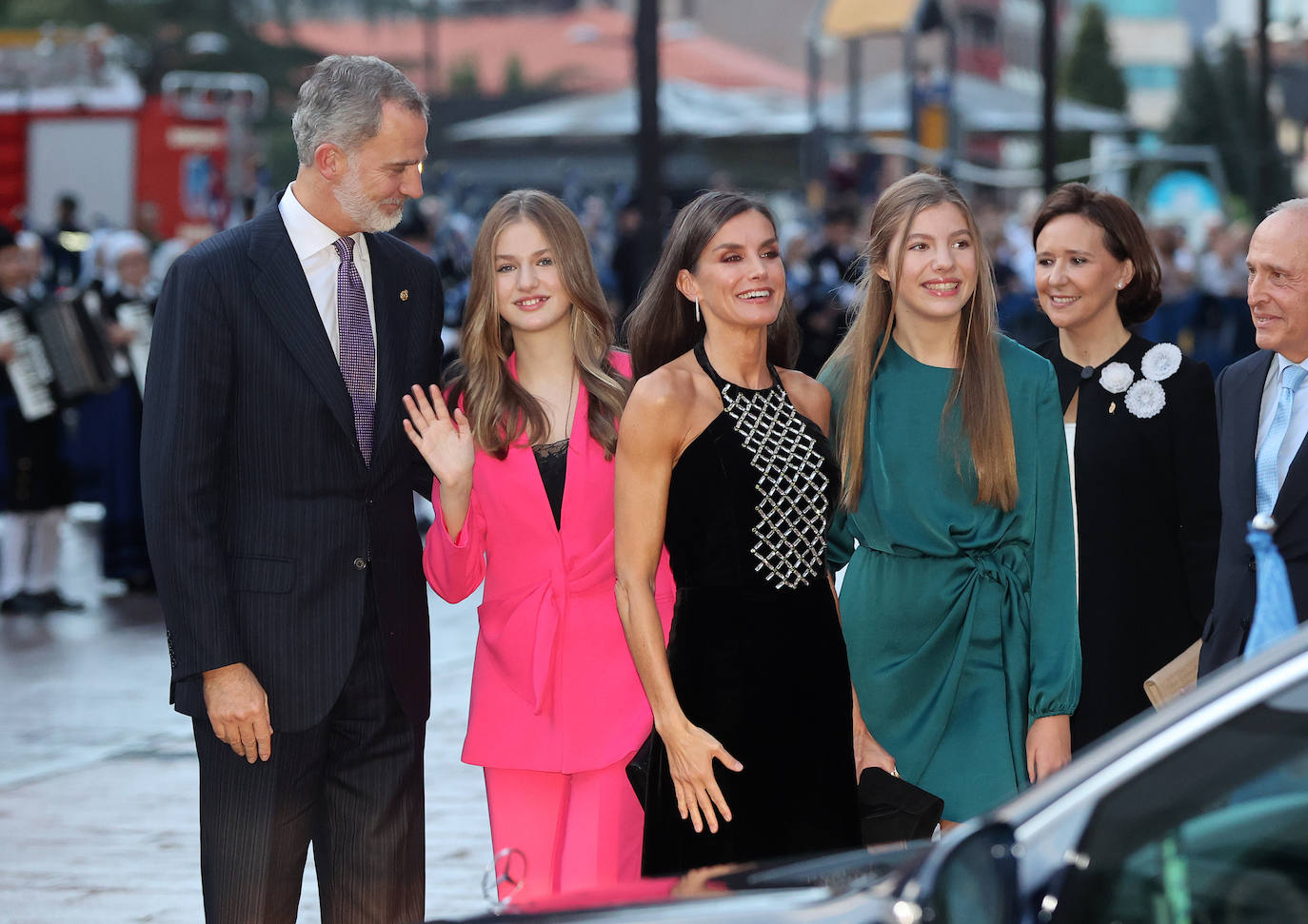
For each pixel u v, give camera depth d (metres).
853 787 8.56
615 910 5.49
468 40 173.50
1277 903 4.59
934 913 4.57
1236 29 116.69
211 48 99.06
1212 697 4.81
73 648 22.61
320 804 9.10
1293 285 8.85
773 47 174.25
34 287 31.34
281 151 97.56
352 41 168.75
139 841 13.77
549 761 9.30
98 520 36.62
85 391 25.08
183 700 8.70
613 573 9.48
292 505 8.76
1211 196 61.59
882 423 9.12
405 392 9.11
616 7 190.88
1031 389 9.16
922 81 52.69
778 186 67.25
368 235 9.18
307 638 8.72
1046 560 9.16
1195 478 9.68
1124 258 10.04
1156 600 9.68
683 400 8.34
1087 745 9.69
